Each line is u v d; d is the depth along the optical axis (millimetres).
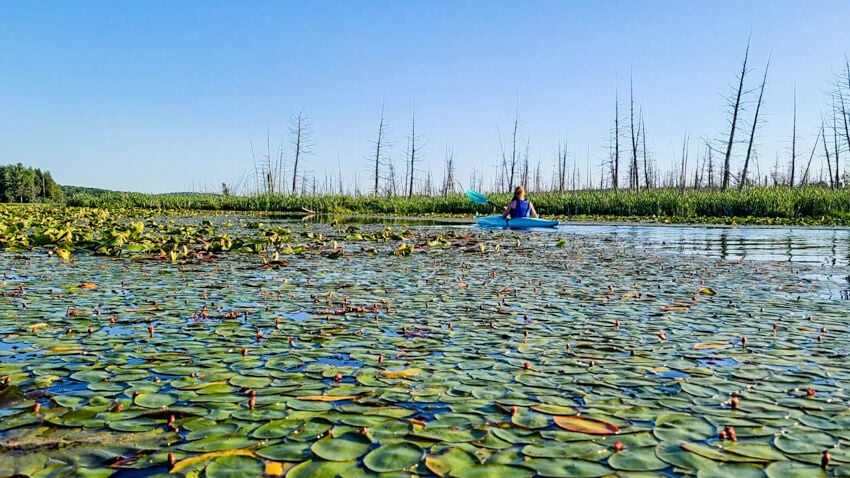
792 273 6555
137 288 5398
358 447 2074
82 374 2863
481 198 17953
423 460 1974
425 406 2477
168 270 6711
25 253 8391
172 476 1859
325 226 16766
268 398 2559
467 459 1983
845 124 28812
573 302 4836
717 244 10789
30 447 2064
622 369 2998
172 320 4066
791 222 19219
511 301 4871
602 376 2887
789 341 3549
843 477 1854
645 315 4312
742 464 1952
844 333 3738
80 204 37469
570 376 2885
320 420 2322
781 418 2346
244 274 6434
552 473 1885
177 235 11656
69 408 2424
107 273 6383
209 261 7672
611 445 2100
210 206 35750
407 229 14805
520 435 2182
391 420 2326
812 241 11414
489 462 1965
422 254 8828
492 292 5320
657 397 2590
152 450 2049
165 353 3240
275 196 35625
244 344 3455
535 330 3848
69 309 4355
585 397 2588
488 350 3363
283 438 2152
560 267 7191
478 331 3816
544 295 5168
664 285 5730
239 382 2770
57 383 2734
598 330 3854
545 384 2764
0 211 23266
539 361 3141
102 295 5012
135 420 2307
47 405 2455
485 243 10898
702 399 2566
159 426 2258
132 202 36656
